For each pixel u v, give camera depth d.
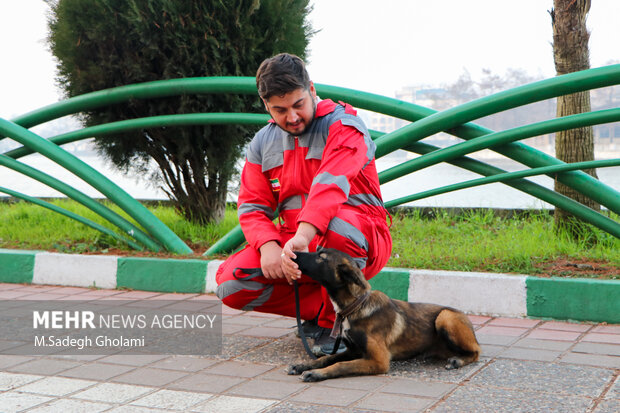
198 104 6.55
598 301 4.57
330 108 3.59
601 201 5.35
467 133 5.64
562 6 6.41
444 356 3.70
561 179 5.41
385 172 5.71
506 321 4.70
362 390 3.17
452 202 11.10
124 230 6.57
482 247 5.83
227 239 6.03
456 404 2.94
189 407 2.97
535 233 6.42
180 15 6.30
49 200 11.01
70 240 7.03
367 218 3.61
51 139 6.84
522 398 3.00
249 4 6.50
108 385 3.33
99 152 7.46
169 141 6.96
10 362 3.79
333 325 3.72
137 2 6.24
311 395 3.10
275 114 3.42
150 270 5.91
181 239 6.95
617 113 5.00
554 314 4.69
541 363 3.59
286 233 3.77
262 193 3.75
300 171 3.59
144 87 6.46
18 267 6.37
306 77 3.42
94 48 6.59
